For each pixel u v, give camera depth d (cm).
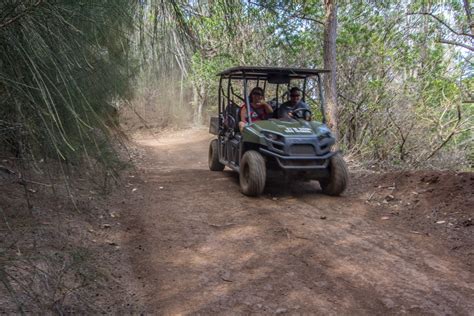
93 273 321
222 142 789
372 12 1064
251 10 362
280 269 368
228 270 365
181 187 677
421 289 333
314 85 1070
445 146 959
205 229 468
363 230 474
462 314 296
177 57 356
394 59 1046
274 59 1122
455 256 402
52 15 202
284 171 590
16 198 425
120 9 277
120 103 411
